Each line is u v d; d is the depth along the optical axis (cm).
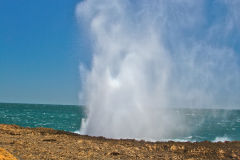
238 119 8231
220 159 1381
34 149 1341
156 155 1403
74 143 1609
